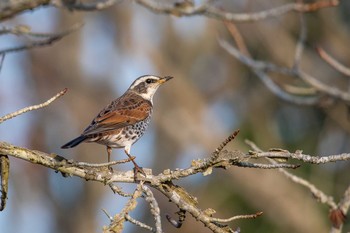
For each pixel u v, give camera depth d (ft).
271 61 58.85
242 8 57.21
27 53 62.44
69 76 63.05
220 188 55.67
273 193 53.78
